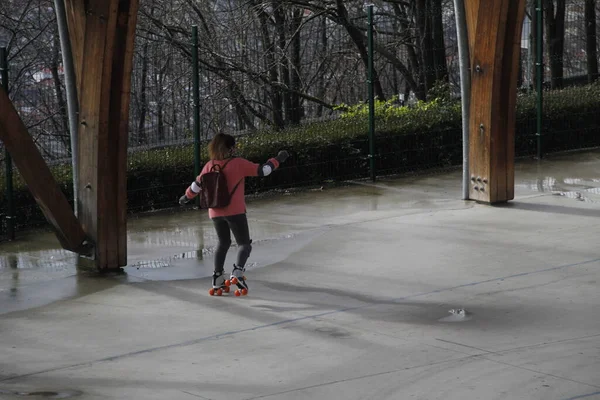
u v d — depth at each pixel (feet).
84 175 32.94
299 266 33.01
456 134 53.98
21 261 35.22
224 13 77.56
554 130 56.54
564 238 35.73
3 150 47.85
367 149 51.44
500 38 40.68
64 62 33.86
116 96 32.24
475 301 27.89
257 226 40.14
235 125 63.87
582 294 28.27
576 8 61.05
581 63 61.52
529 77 69.62
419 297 28.53
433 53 66.44
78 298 29.58
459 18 42.06
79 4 32.14
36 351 24.13
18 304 28.96
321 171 50.06
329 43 95.20
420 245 35.42
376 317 26.53
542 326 25.16
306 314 27.04
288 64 79.77
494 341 23.91
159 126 48.62
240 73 71.15
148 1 73.67
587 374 21.08
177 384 21.24
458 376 21.24
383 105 57.31
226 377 21.67
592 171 50.62
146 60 50.19
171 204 45.62
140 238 38.86
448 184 48.65
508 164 42.55
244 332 25.40
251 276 31.89
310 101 82.99
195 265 33.94
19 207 41.11
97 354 23.76
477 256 33.42
